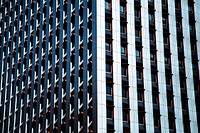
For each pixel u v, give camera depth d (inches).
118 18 2539.4
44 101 2854.3
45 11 3169.3
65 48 2773.1
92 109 2289.6
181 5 2827.3
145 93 2425.0
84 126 2324.1
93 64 2400.3
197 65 2714.1
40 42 3117.6
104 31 2474.2
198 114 2571.4
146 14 2650.1
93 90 2330.2
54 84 2785.4
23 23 3444.9
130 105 2345.0
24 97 3129.9
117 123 2267.5
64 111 2593.5
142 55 2518.5
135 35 2556.6
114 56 2422.5
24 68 3248.0
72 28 2748.5
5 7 3804.1
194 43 2775.6
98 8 2517.2
